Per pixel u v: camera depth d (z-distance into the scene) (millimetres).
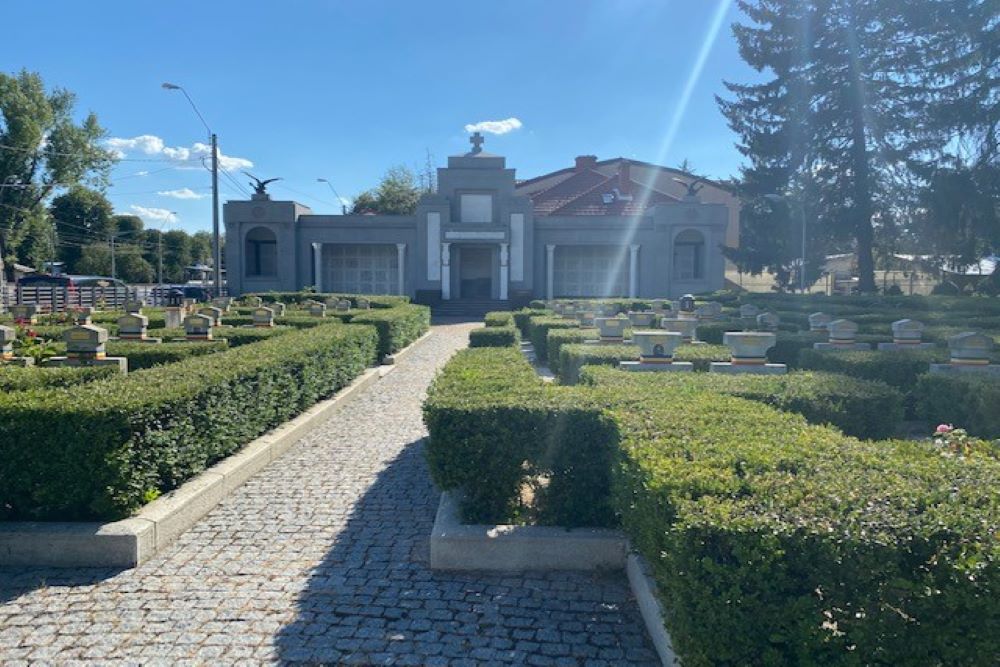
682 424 3812
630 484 3279
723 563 2371
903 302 23469
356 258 37531
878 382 5766
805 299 25703
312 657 3195
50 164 49219
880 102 29609
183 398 5043
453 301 34375
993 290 27594
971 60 27078
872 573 2248
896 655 2242
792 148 31344
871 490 2648
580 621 3531
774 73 32062
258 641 3332
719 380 5715
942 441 3996
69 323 14742
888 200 30156
